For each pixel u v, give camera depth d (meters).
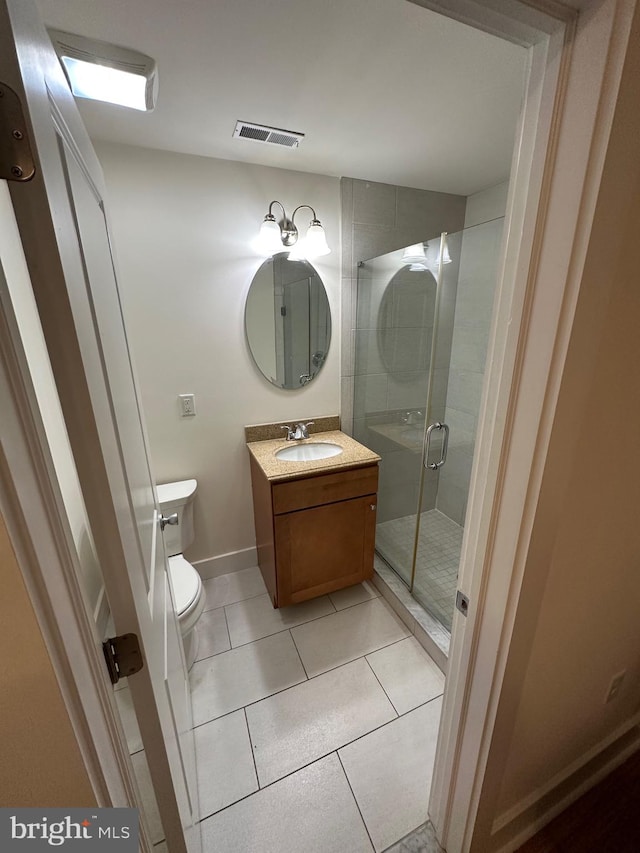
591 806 1.09
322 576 1.81
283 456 1.99
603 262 0.52
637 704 1.18
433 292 1.93
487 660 0.77
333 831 1.04
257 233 1.77
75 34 0.90
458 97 1.18
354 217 1.93
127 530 0.57
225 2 0.83
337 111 1.26
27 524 0.37
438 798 1.00
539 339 0.57
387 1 0.84
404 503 2.21
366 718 1.34
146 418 1.79
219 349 1.85
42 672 0.41
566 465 0.62
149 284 1.65
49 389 0.64
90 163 0.70
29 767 0.44
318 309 1.99
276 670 1.54
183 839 0.73
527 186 0.55
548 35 0.48
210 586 2.06
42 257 0.38
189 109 1.25
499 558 0.70
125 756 0.53
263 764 1.20
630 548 0.87
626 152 0.47
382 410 2.24
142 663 0.56
